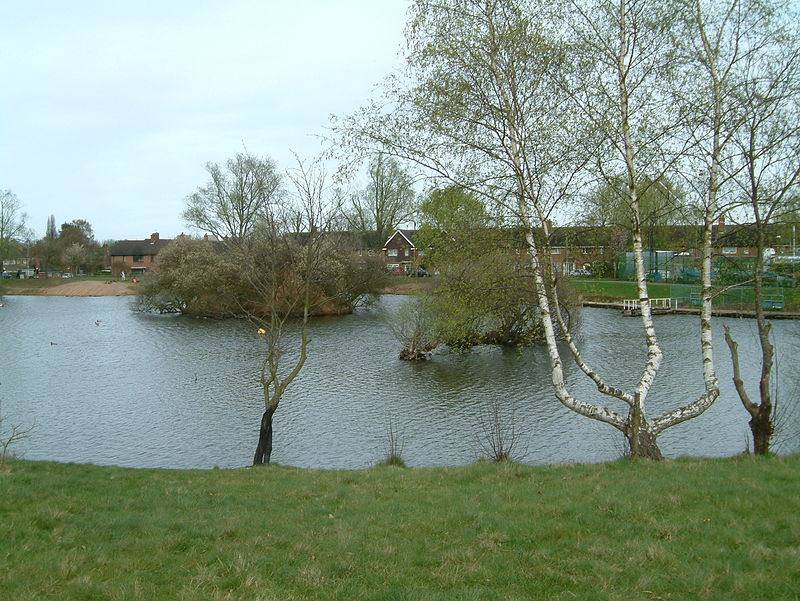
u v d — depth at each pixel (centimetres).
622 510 880
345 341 4059
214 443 2017
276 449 1952
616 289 6225
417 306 3394
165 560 747
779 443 1802
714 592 629
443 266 1450
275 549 790
